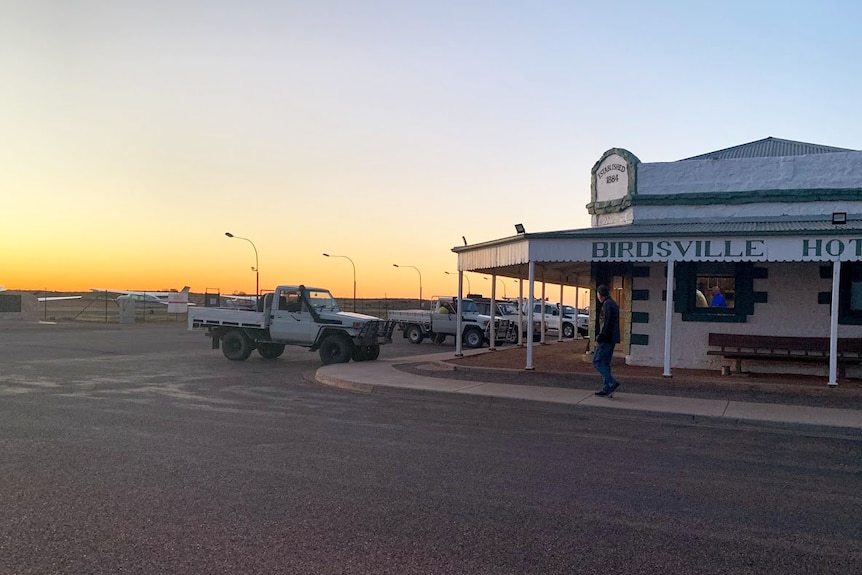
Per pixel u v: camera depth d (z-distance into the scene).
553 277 26.34
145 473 7.43
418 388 14.28
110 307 90.56
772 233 14.10
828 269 15.76
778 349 15.46
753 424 11.16
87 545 5.29
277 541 5.43
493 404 13.14
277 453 8.52
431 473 7.66
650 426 11.06
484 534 5.68
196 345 28.92
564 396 13.27
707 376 15.25
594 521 6.08
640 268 17.44
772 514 6.40
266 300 21.19
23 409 11.64
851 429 10.54
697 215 17.62
